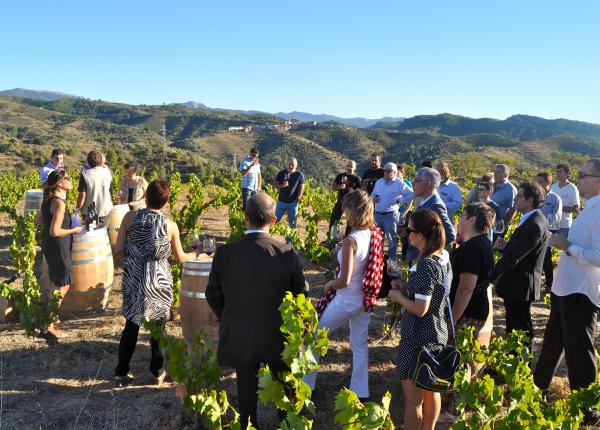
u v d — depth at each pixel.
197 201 12.63
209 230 12.39
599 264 3.63
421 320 3.23
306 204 16.02
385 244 11.20
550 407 3.09
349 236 3.89
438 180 5.36
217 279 3.29
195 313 4.70
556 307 4.06
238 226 9.55
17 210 13.70
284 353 2.80
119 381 4.38
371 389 4.50
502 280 4.36
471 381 3.55
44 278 6.17
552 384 4.58
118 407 3.98
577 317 3.84
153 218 4.25
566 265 3.92
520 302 4.37
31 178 19.31
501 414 3.87
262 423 3.85
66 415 3.82
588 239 3.79
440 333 3.23
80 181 7.48
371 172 9.31
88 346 5.23
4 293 5.96
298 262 3.33
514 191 7.36
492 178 8.03
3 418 3.75
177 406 3.99
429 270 3.19
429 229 3.29
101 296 6.39
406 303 3.21
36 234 9.02
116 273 8.06
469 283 3.75
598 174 3.74
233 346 3.18
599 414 3.85
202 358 3.50
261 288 3.17
